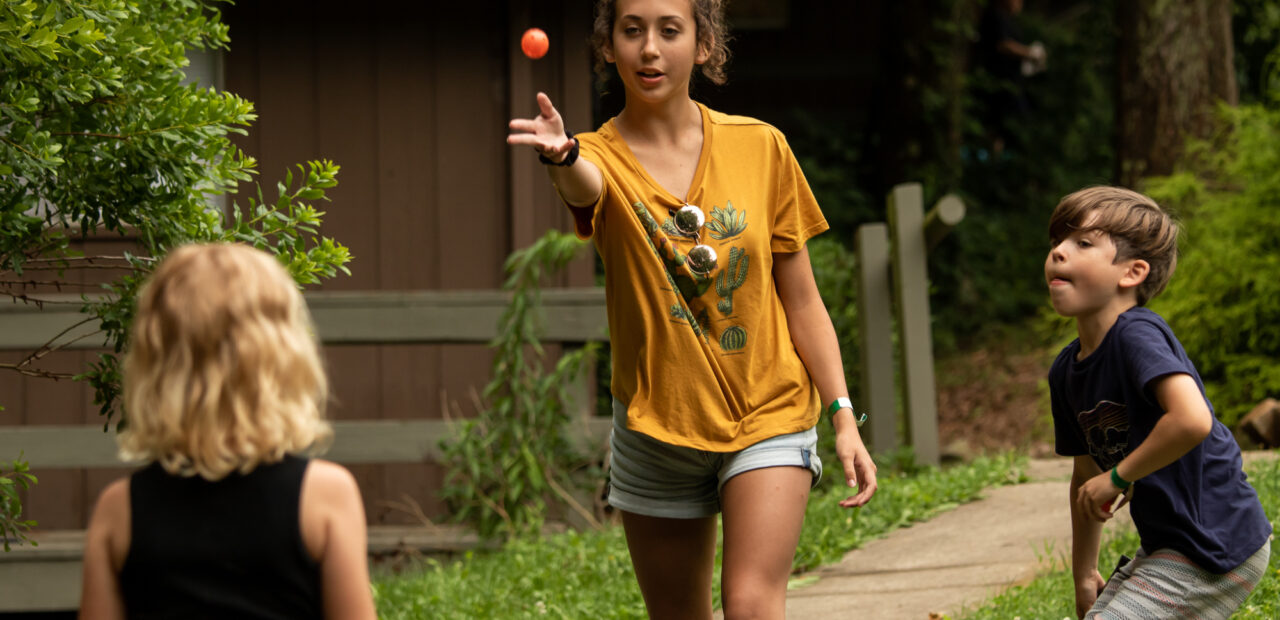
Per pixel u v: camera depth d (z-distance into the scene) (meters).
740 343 4.96
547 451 11.57
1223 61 18.77
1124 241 4.93
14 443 11.51
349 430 11.80
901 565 9.05
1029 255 24.11
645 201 4.95
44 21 4.88
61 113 5.48
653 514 5.13
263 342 3.30
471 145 13.59
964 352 22.12
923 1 23.97
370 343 11.93
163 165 5.61
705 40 5.14
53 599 11.42
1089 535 5.32
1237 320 13.84
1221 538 4.75
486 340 11.95
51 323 11.54
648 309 4.95
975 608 7.55
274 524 3.25
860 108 26.94
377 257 13.55
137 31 5.51
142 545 3.25
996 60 25.00
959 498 10.58
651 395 4.96
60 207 5.64
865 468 4.91
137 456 3.33
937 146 23.98
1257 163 14.41
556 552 10.08
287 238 6.08
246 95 13.46
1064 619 6.55
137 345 3.33
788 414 4.93
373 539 11.70
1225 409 13.75
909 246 12.63
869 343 12.94
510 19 13.41
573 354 11.70
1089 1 27.33
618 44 5.00
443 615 8.58
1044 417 17.41
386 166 13.56
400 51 13.56
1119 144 19.34
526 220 13.38
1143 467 4.64
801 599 8.48
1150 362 4.66
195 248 3.43
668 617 5.36
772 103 26.94
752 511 4.78
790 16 26.92
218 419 3.24
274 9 13.47
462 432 11.67
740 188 5.02
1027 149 26.00
